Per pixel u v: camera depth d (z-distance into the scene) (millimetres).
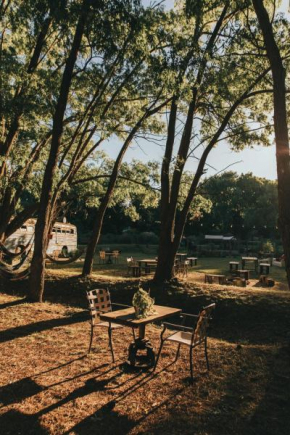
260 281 20531
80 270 23406
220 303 12578
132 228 59875
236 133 15141
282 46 12625
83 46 13141
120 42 12539
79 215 50625
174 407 4688
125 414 4504
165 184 15398
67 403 4770
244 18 12883
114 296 14273
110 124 14570
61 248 30938
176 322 11641
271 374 5801
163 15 12047
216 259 37312
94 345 7266
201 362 6336
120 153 16203
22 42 14219
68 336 7922
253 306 12094
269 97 15438
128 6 10992
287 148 7074
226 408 4676
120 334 8109
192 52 12000
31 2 10742
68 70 12227
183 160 14266
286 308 11734
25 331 8344
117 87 14289
